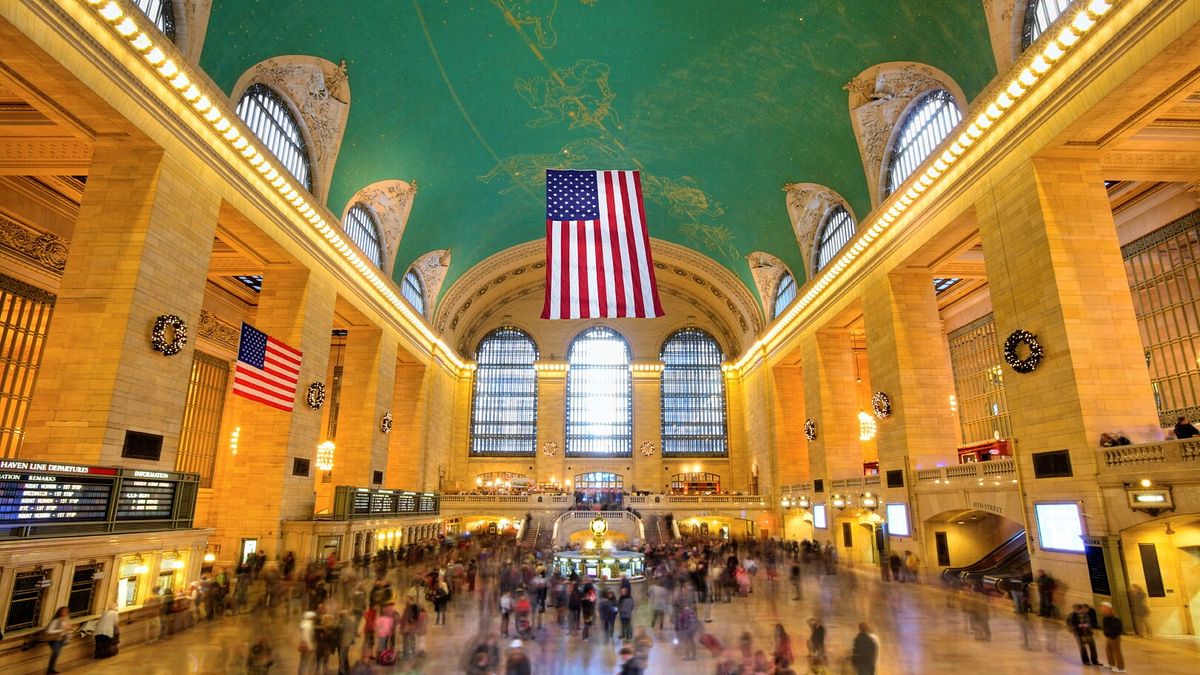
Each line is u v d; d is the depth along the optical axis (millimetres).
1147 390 14852
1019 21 16297
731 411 48938
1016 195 16766
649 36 22531
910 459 22453
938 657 11664
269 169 19094
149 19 13773
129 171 14914
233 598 16016
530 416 49469
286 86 20141
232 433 30359
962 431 32219
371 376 29250
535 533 37594
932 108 21219
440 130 25938
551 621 15609
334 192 23734
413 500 31812
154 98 14711
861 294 26234
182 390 15516
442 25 21016
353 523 22906
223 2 15883
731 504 40062
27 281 19891
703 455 48969
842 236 28766
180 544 14188
